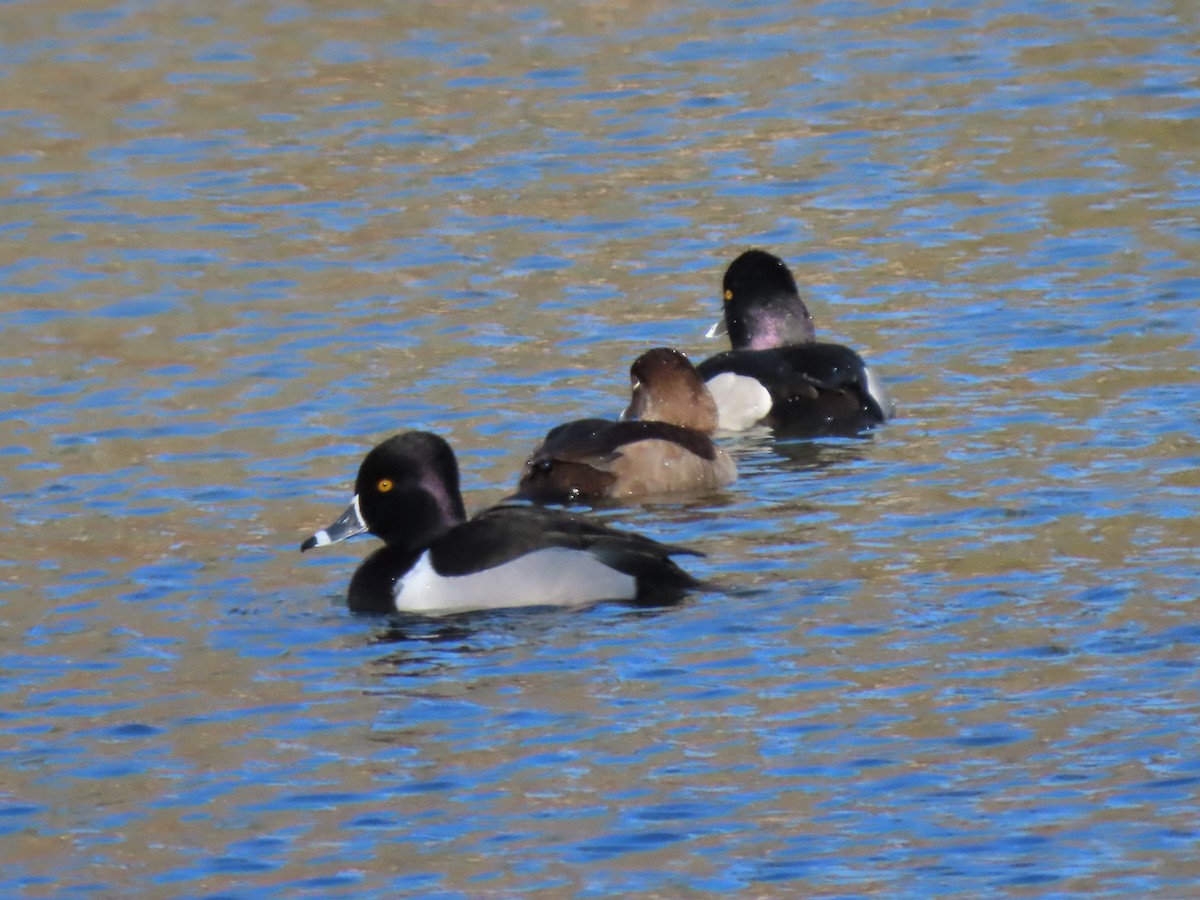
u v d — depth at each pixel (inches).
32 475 617.3
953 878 368.8
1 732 444.1
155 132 1030.4
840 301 778.2
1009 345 714.8
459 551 503.8
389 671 465.1
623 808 399.5
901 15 1199.6
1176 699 430.6
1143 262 794.8
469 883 375.6
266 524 570.9
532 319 769.6
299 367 719.1
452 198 922.1
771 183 927.7
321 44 1171.3
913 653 459.5
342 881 378.6
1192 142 951.0
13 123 1051.3
